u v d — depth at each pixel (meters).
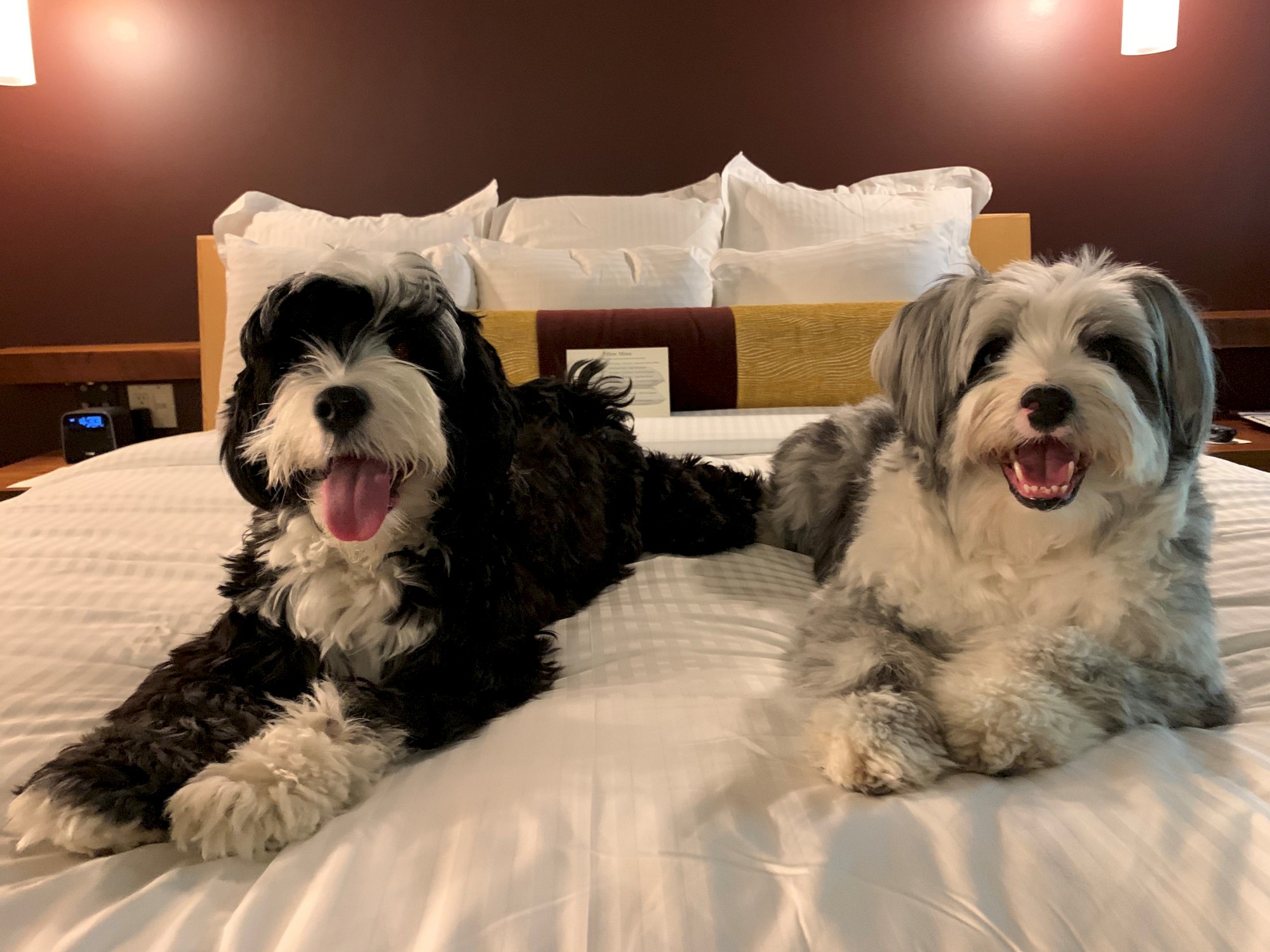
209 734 1.06
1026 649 1.16
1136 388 1.24
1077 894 0.75
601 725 1.11
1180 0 3.96
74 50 3.96
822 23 3.98
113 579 1.70
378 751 1.08
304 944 0.73
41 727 1.17
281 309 1.27
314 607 1.23
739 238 3.71
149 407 4.20
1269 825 0.81
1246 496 2.02
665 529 2.06
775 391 2.93
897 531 1.39
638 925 0.73
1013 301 1.29
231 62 3.98
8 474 3.60
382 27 3.96
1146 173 4.14
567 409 2.12
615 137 4.08
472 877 0.79
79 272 4.18
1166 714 1.12
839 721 1.05
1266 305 4.28
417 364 1.28
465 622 1.28
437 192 4.12
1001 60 4.02
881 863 0.80
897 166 4.13
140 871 0.90
